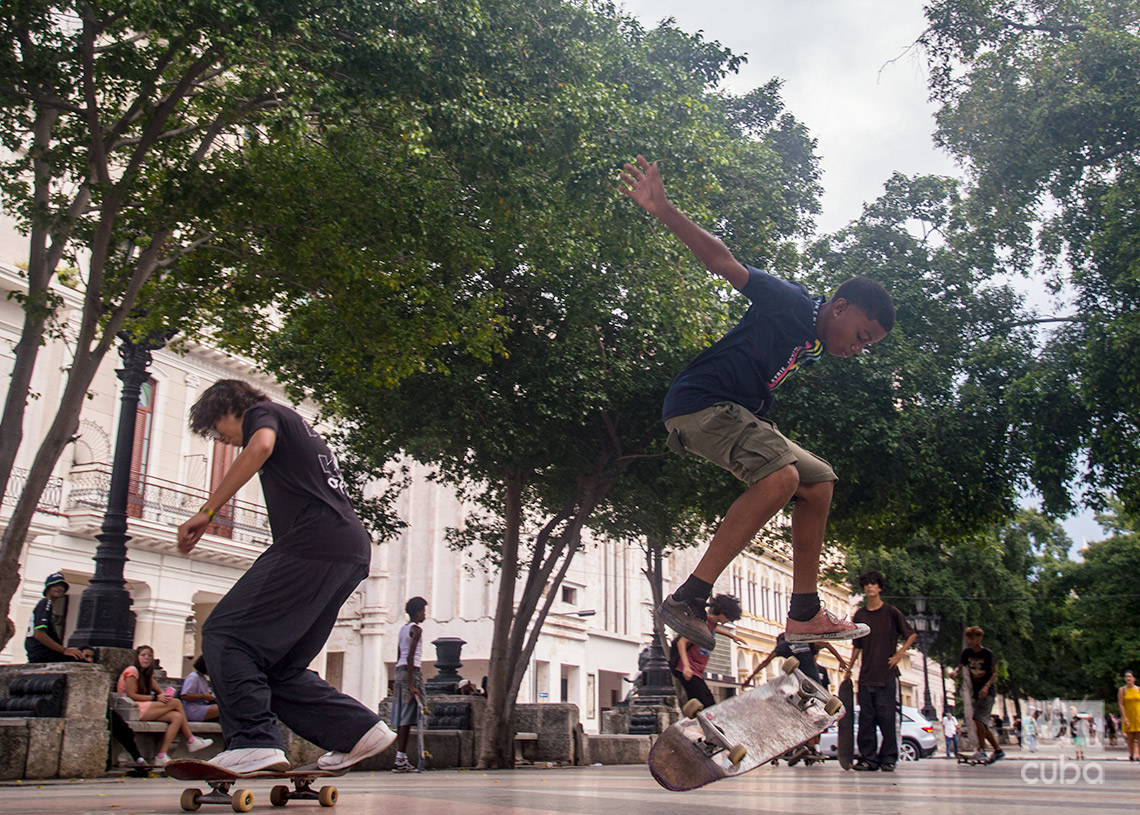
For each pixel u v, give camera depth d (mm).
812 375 14086
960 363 15578
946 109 16562
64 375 20922
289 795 3301
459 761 12414
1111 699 42000
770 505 2588
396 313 11469
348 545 3027
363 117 9984
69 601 22266
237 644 2875
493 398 12195
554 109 10008
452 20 9633
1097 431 14719
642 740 15797
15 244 19938
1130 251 13633
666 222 2754
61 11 9016
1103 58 14547
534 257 11656
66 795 4688
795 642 2709
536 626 13055
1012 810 3314
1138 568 33969
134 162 9523
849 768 8656
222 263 11109
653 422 13062
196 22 8680
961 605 32062
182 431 23984
